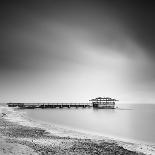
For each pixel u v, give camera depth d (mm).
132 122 81812
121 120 89688
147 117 108062
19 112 105250
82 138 34500
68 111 145750
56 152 21219
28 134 32688
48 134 35281
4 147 19312
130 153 23344
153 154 24781
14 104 169250
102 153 22375
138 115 123312
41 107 168125
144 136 46031
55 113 120062
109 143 29062
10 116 72938
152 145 32812
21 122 54312
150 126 68250
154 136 46125
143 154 24031
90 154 21547
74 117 96562
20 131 35406
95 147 25172
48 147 23266
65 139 30406
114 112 149750
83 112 139625
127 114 131625
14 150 19109
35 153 19672
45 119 76750
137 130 57656
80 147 24562
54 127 49812
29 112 114188
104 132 50344
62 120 78375
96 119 91562
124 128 62094
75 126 60188
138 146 29656
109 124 72938
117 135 46156
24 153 18969
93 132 48250
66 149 23016
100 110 167500
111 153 22609
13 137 28562
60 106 179125
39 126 48469
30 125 48625
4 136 28547
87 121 80750
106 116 110812
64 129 47406
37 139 28484
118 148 25375
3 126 41125
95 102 177750
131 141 37500
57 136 33656
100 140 32531
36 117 82812
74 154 21062
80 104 191375
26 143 24188
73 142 27625
